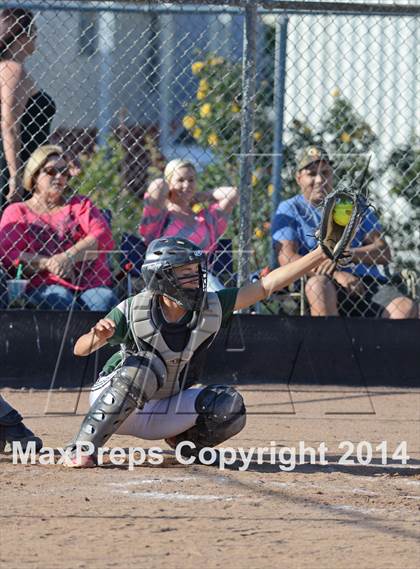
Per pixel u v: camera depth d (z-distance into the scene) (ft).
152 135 85.81
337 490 40.32
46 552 30.86
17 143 68.95
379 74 90.33
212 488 39.96
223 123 86.53
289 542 32.60
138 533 33.17
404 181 84.69
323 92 89.20
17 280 66.13
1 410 45.39
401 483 42.14
